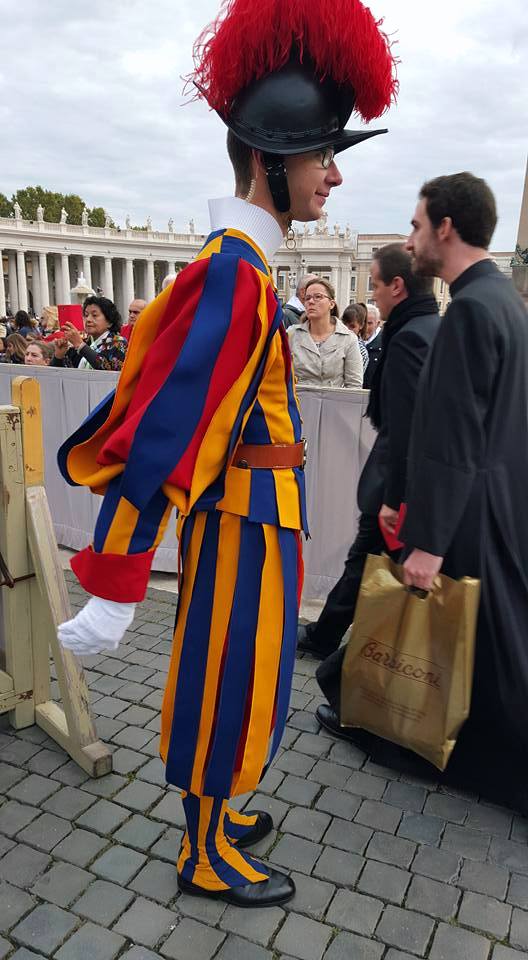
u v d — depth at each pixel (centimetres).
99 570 126
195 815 164
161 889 174
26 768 220
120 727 242
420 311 213
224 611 141
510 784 200
